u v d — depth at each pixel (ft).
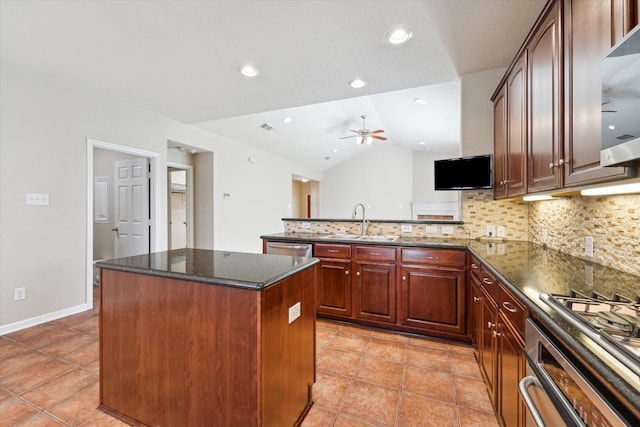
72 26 6.84
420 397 5.95
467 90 9.18
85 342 8.11
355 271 9.29
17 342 8.08
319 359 7.46
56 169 9.65
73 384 6.23
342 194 32.45
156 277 4.76
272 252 10.52
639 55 2.32
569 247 6.50
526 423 3.64
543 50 4.98
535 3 6.02
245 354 4.13
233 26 6.80
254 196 21.13
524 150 5.94
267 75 9.31
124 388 5.17
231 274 4.45
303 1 5.97
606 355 2.23
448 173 9.12
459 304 8.13
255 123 17.57
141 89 10.44
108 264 5.22
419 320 8.56
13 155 8.69
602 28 3.34
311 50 7.82
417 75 9.31
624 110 2.52
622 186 3.72
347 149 28.58
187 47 7.71
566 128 4.20
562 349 2.78
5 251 8.59
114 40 7.41
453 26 6.80
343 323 9.71
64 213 9.88
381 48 7.71
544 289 3.92
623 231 4.80
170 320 4.68
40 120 9.25
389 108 16.70
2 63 8.44
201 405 4.47
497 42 7.43
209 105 12.03
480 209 9.32
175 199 21.35
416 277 8.55
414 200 30.22
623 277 4.51
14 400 5.73
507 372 4.48
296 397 5.13
